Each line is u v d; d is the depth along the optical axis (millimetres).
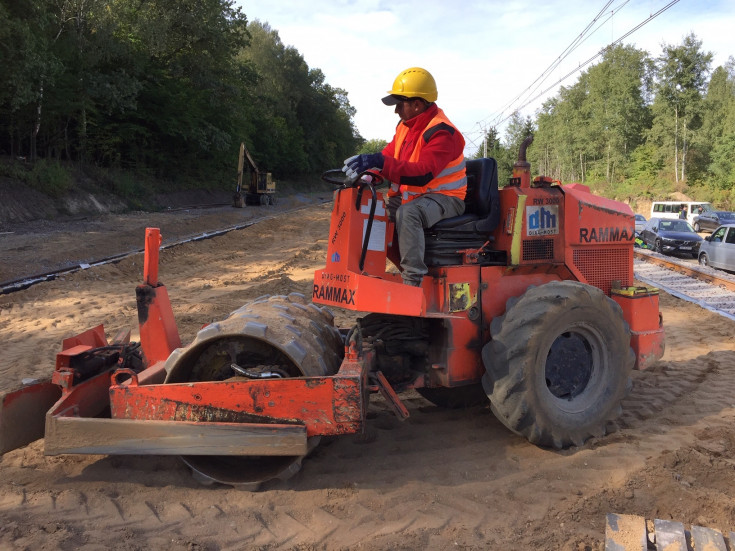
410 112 4008
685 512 3150
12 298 9820
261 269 14625
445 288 3988
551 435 3857
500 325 3939
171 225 22578
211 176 44188
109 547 2826
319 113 84875
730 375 5836
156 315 3863
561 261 4414
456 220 4047
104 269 12758
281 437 3217
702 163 61688
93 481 3541
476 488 3457
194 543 2861
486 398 4980
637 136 70438
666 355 6824
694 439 4164
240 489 3428
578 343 4125
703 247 17516
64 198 24203
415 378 4117
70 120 28906
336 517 3145
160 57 36125
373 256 3752
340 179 4066
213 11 36344
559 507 3221
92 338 4113
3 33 18875
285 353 3385
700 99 60531
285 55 79375
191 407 3326
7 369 6129
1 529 2939
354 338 3547
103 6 27578
